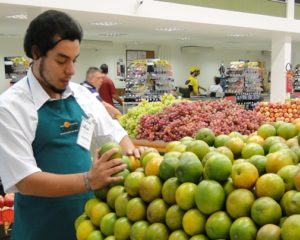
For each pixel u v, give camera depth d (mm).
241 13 9219
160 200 1386
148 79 10516
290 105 5355
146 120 3688
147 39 14336
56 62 1586
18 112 1667
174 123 3461
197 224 1265
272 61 10875
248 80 11711
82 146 1843
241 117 3564
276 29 9898
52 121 1751
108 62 16062
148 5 7645
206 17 8625
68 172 1783
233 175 1296
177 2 8156
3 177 1593
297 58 20641
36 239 1803
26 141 1641
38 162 1742
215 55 19094
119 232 1407
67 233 1809
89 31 11164
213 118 3498
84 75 15484
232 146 1609
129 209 1406
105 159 1486
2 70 13461
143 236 1349
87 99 2006
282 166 1344
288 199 1203
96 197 1582
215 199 1249
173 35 12305
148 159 1574
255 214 1190
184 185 1327
